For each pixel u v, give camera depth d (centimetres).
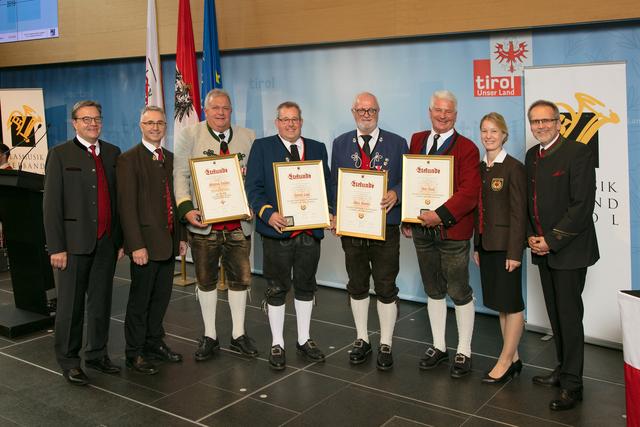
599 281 388
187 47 550
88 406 312
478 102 455
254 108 570
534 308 427
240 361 376
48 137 729
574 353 307
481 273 339
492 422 289
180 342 414
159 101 588
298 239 362
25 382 344
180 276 609
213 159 356
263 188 361
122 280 595
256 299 523
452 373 346
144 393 328
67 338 340
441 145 344
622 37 396
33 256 443
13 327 421
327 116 529
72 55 674
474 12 436
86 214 335
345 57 512
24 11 703
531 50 430
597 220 383
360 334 377
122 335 432
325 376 350
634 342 227
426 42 471
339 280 553
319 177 356
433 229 344
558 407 301
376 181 344
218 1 559
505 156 325
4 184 410
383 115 499
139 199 348
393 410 304
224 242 375
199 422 293
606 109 372
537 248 307
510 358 337
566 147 304
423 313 479
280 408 308
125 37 632
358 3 487
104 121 681
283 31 529
